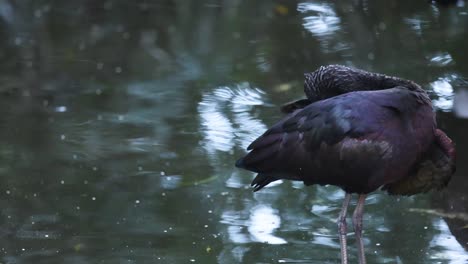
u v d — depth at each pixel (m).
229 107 13.59
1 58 15.68
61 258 9.40
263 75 14.80
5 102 13.76
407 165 8.63
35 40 16.62
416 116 8.56
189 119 13.19
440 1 17.38
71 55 15.88
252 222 10.33
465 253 9.51
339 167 8.60
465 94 13.48
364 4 18.16
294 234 10.03
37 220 10.33
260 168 9.09
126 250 9.59
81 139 12.55
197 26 17.34
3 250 9.59
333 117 8.57
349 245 9.76
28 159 11.91
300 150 8.77
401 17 17.30
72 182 11.30
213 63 15.42
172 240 9.85
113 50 16.17
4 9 18.27
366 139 8.45
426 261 9.34
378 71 14.75
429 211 10.63
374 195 11.15
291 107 9.66
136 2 18.84
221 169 11.69
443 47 15.74
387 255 9.51
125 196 10.95
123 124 13.05
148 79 14.75
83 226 10.20
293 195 11.11
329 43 16.16
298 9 18.12
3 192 11.00
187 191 11.12
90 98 13.97
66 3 18.83
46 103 13.77
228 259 9.38
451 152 8.80
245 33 16.88
